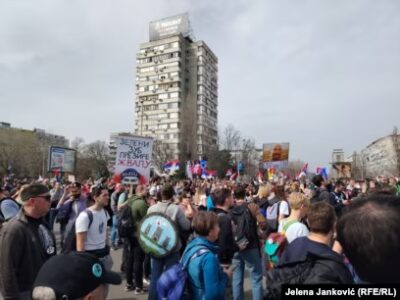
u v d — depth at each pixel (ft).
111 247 33.65
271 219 21.20
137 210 21.06
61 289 5.16
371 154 416.26
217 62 309.83
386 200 4.62
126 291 21.40
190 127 190.90
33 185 11.64
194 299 10.77
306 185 44.65
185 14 274.98
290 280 6.27
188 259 11.05
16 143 218.18
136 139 32.35
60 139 264.93
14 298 10.25
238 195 17.42
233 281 16.92
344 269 6.40
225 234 15.11
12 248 10.44
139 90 276.41
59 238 36.45
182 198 26.12
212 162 169.78
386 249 4.13
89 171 230.48
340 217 4.89
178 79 262.26
